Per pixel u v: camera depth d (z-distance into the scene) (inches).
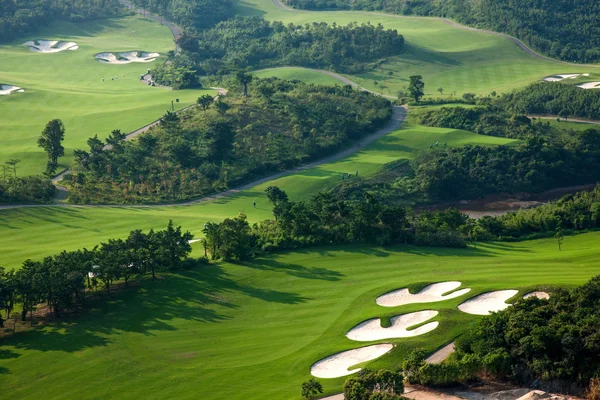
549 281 4303.6
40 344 3971.5
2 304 4138.8
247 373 3609.7
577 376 3294.8
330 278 4783.5
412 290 4436.5
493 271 4677.7
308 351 3794.3
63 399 3447.3
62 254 4734.3
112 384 3563.0
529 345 3383.4
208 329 4133.9
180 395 3435.0
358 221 5438.0
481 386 3380.9
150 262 4790.8
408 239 5442.9
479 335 3582.7
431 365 3339.1
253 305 4439.0
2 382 3597.4
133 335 4067.4
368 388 3225.9
